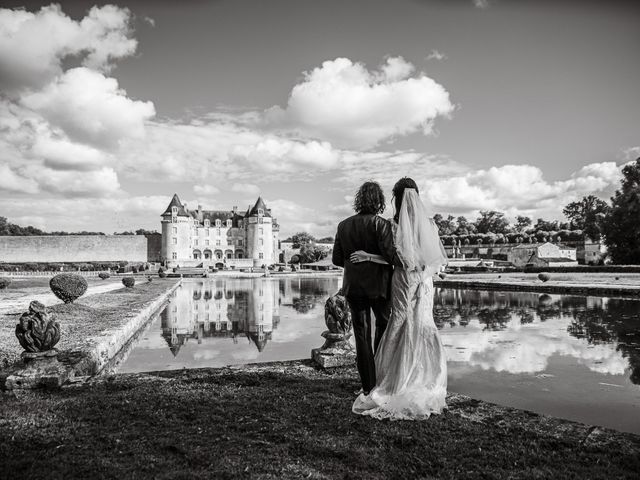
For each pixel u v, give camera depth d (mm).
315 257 94938
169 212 95438
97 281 39031
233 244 104000
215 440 3529
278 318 16078
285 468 3045
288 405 4340
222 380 5336
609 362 8477
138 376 5625
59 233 123000
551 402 6105
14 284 33062
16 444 3504
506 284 28531
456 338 11203
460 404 4410
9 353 7703
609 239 50438
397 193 4633
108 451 3363
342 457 3238
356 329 4312
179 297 25312
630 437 3598
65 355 7215
